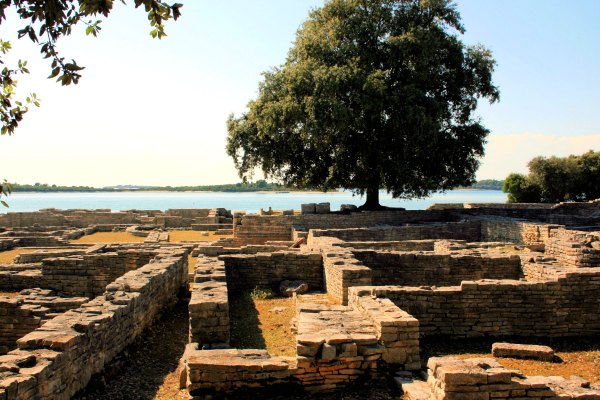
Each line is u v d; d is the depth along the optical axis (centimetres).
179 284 1584
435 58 3222
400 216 3359
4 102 667
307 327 869
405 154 3117
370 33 3259
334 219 3219
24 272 1717
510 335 1166
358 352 812
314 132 2983
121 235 3581
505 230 2734
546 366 970
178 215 4747
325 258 1560
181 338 1174
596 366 974
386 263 1577
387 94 3112
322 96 3003
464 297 1152
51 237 2958
